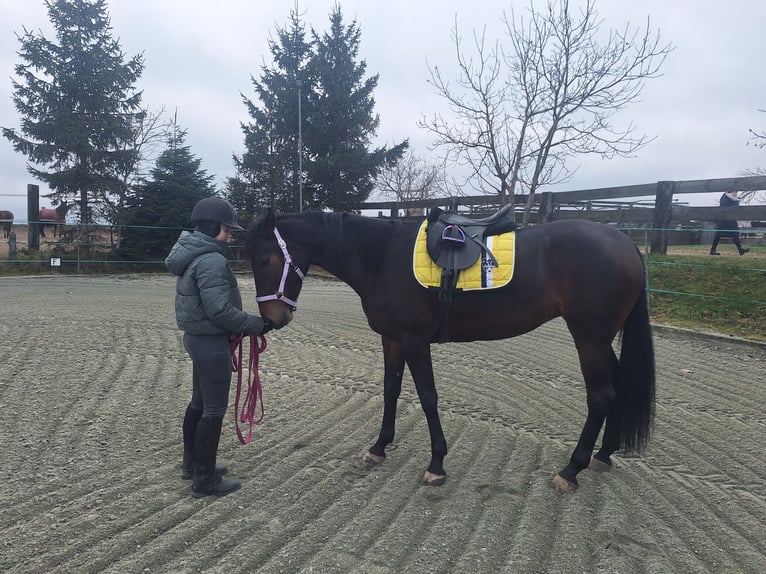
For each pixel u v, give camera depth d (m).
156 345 6.40
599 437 3.91
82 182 16.06
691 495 3.00
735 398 4.80
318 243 3.24
